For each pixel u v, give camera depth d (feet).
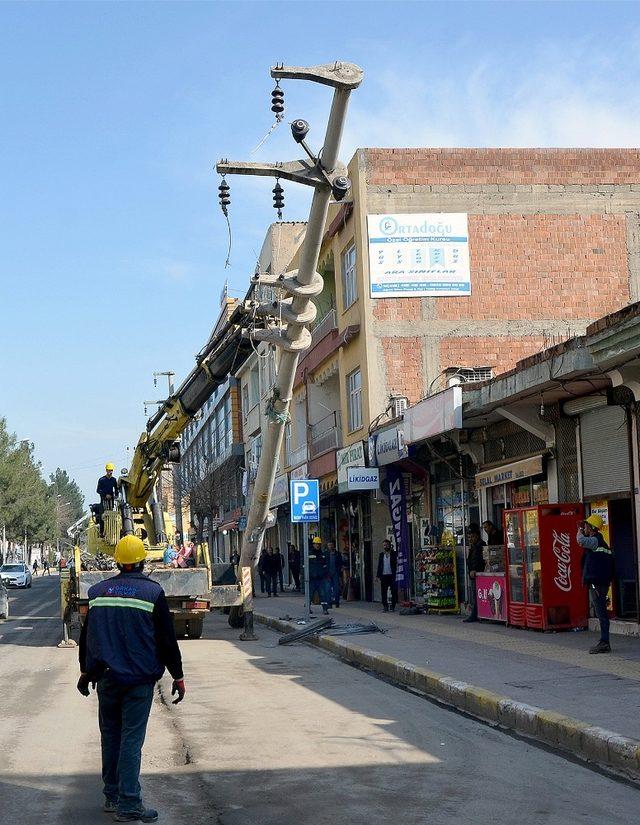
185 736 32.99
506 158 98.12
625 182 98.89
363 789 25.34
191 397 66.69
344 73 43.75
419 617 76.18
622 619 55.52
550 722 31.17
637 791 25.02
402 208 97.25
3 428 276.62
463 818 22.53
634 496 53.62
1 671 53.16
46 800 24.85
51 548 448.65
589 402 57.98
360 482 90.68
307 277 54.60
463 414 67.67
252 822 22.43
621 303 97.71
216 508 192.54
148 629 22.90
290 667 52.42
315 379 123.03
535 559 59.41
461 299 96.78
